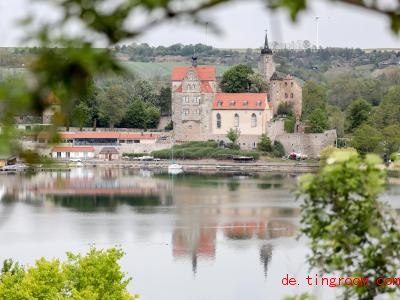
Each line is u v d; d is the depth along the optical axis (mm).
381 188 46750
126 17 27859
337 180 47688
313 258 51906
